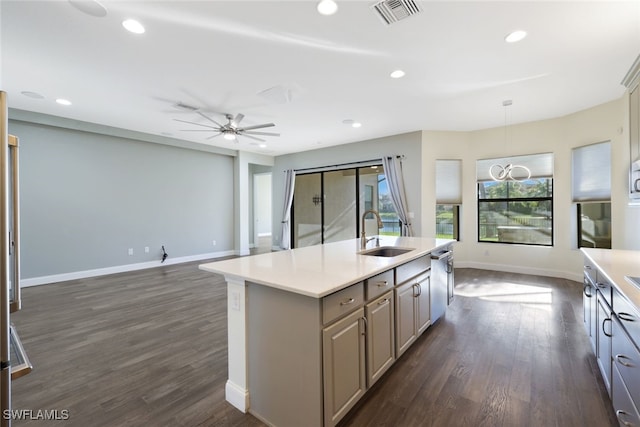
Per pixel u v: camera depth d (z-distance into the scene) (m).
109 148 5.43
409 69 3.05
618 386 1.66
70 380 2.13
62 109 4.26
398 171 5.71
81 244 5.11
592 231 4.50
